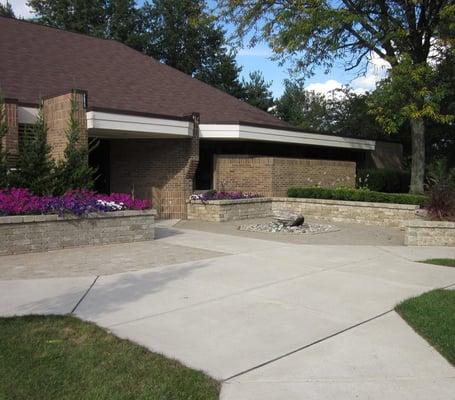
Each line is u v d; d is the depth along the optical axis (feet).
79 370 13.80
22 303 20.31
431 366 14.58
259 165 57.82
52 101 44.11
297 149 69.77
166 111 56.49
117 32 123.75
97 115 43.16
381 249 34.86
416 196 49.55
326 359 15.02
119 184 58.90
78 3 123.44
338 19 54.75
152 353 15.12
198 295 21.84
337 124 101.60
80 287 22.91
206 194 54.44
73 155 39.40
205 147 60.29
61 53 60.75
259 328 17.65
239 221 51.60
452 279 25.68
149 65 69.56
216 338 16.61
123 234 36.63
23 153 37.65
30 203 32.94
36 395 12.36
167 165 54.95
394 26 58.13
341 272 26.91
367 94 90.99
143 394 12.47
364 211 50.57
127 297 21.36
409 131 90.17
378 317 19.06
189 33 129.08
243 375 13.87
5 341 15.84
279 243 36.91
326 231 44.37
